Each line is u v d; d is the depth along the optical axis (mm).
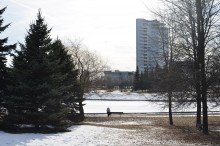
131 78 151875
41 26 21859
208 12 21594
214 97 22375
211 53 21812
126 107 63094
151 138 20672
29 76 21312
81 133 21516
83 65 46562
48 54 22406
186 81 22172
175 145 17812
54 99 21422
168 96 28281
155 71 29422
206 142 19016
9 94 21453
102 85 50312
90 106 65000
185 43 25375
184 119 36750
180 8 22203
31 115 20703
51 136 19172
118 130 24734
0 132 19484
